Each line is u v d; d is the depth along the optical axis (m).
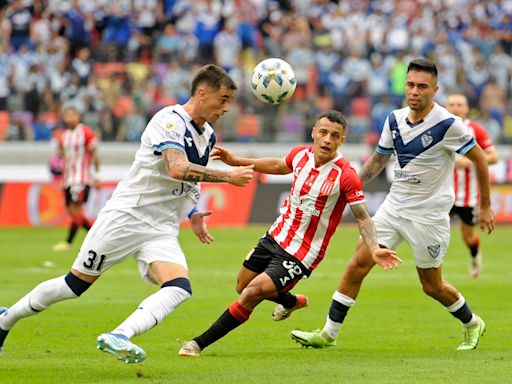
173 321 31.77
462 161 41.19
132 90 84.19
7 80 82.12
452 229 75.62
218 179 20.89
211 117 21.81
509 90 96.19
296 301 26.53
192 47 89.50
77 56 84.69
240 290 26.12
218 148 25.50
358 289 26.78
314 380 21.25
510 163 78.00
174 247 22.02
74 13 86.88
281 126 86.94
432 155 26.36
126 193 21.97
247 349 26.55
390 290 40.59
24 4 85.62
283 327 30.91
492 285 42.50
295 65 90.44
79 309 33.69
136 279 43.06
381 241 27.08
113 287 40.12
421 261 26.89
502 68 97.12
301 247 24.55
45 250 54.34
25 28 84.94
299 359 24.53
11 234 64.12
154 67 87.12
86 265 21.88
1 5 85.81
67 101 82.62
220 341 28.03
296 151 25.27
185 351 24.67
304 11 96.88
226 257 52.41
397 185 27.00
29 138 81.25
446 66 94.81
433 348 27.08
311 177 24.45
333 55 91.75
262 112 86.88
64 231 67.00
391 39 95.88
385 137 27.02
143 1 91.19
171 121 21.52
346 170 24.27
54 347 26.25
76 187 54.62
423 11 100.94
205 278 43.53
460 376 22.02
